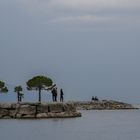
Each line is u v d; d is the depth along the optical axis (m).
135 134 79.75
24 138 72.62
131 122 118.81
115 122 118.31
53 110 118.94
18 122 105.00
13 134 79.00
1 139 71.69
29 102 118.12
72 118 122.75
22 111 117.00
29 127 92.25
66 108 122.19
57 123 102.25
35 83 133.38
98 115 161.38
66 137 73.81
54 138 72.25
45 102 119.00
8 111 117.81
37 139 71.00
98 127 97.19
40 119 114.38
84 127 95.00
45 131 84.25
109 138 72.56
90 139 70.81
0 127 93.00
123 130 89.19
